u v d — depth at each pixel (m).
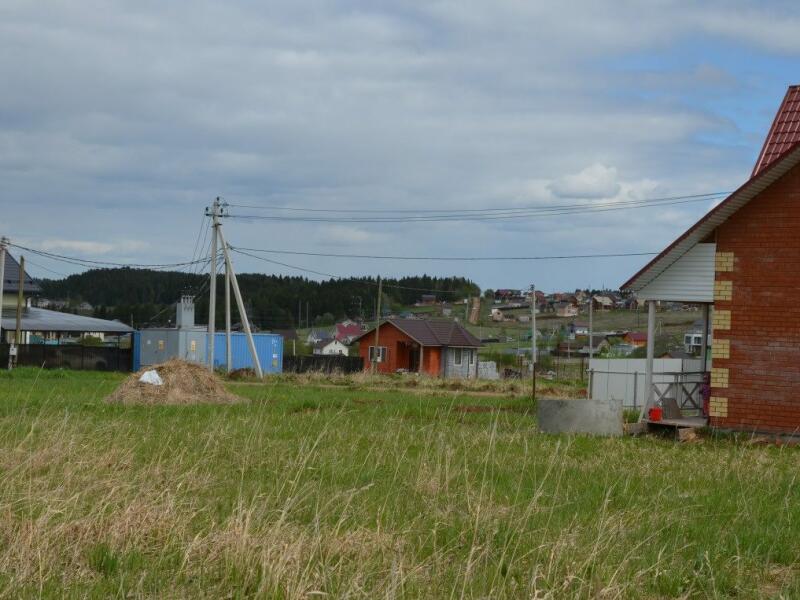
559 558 7.45
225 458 12.70
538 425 19.02
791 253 19.38
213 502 9.43
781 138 20.77
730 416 19.75
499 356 76.19
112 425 14.77
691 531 9.38
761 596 7.36
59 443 11.17
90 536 7.55
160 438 13.84
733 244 19.92
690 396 21.84
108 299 131.00
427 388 39.53
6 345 50.47
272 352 57.75
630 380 28.11
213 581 6.88
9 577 6.50
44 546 7.00
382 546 7.75
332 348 100.44
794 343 19.28
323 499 9.71
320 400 26.72
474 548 7.32
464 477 11.58
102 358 55.78
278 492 9.72
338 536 7.98
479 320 106.38
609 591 6.86
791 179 19.39
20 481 9.08
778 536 9.20
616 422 18.70
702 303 20.95
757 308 19.66
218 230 44.56
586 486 11.78
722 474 13.34
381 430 17.28
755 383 19.58
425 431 17.06
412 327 68.69
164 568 7.11
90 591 6.44
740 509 10.59
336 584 6.70
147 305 118.88
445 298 124.62
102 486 9.31
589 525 9.12
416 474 11.68
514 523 8.89
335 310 126.44
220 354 55.50
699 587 7.51
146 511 8.12
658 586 7.45
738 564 8.05
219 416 18.73
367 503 9.85
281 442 14.39
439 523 8.90
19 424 14.54
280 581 6.57
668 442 18.41
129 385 25.53
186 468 11.30
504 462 13.44
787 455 16.44
